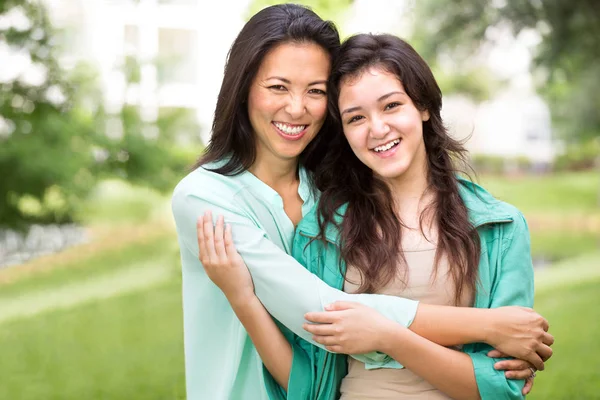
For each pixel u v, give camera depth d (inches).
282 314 96.3
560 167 1230.3
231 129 105.7
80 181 501.4
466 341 94.1
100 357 291.0
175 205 103.8
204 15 745.6
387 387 96.8
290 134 103.0
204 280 107.4
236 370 103.9
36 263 522.0
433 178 103.7
